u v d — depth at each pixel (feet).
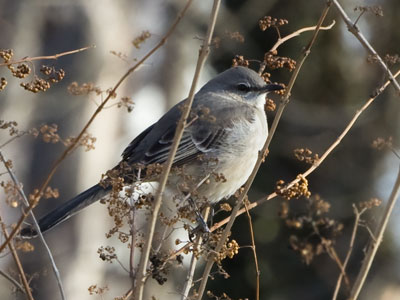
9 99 52.26
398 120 50.29
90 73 52.80
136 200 18.89
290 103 48.34
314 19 49.08
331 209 47.88
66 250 51.26
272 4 49.37
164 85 63.26
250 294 45.34
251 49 49.21
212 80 30.09
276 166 48.06
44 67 18.58
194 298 18.86
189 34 59.72
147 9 61.05
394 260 48.32
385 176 50.21
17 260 17.02
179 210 19.84
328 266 45.83
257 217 45.83
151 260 18.67
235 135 27.04
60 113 52.70
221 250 19.60
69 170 53.11
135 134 62.75
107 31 53.88
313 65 49.47
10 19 55.11
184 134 26.40
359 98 50.47
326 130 49.26
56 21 53.78
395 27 50.31
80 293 51.06
